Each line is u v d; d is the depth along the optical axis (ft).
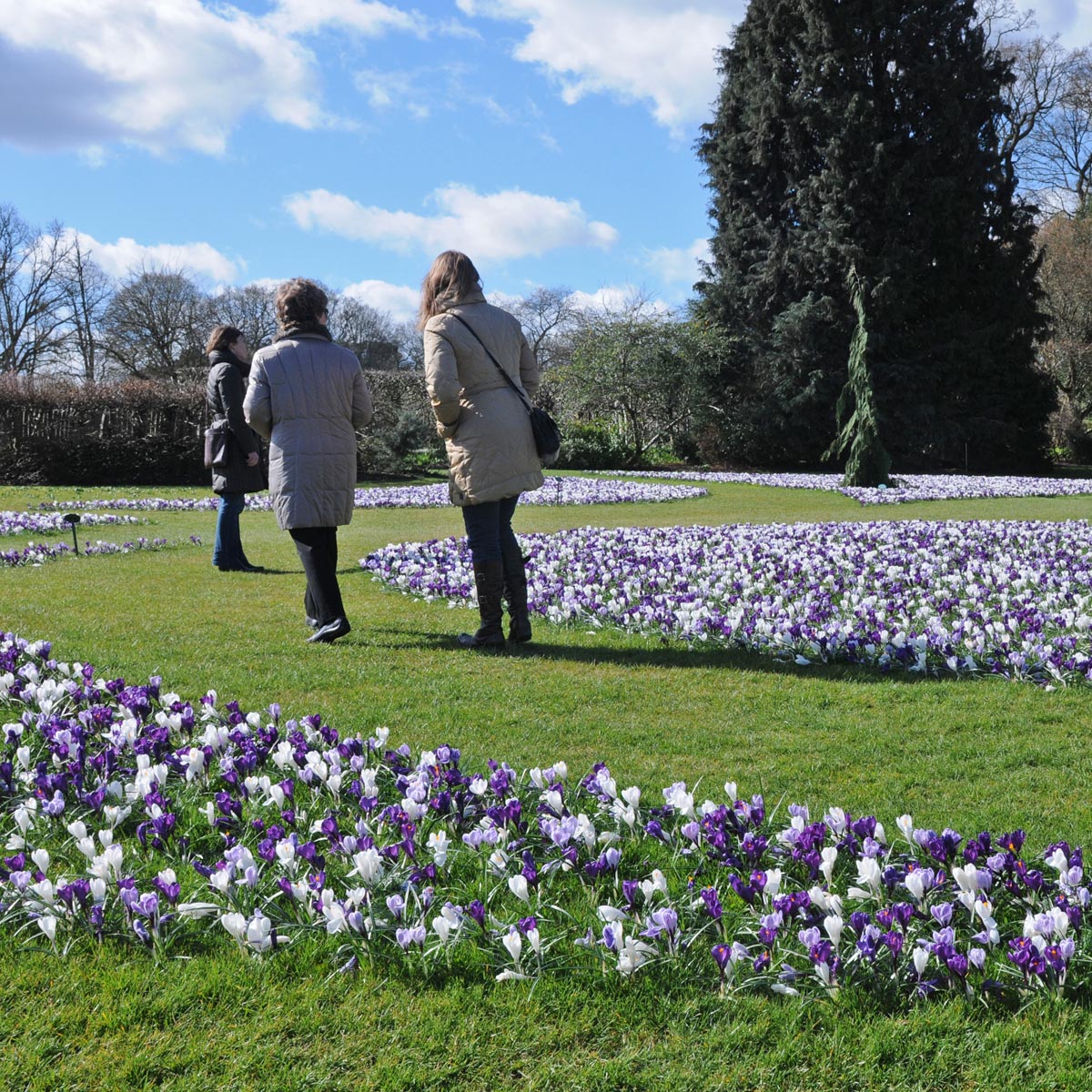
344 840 9.04
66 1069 6.30
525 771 11.07
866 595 23.57
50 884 8.07
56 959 7.57
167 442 77.25
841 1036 6.64
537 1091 6.17
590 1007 7.00
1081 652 17.15
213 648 18.51
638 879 8.96
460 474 18.56
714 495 67.05
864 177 111.75
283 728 13.30
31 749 12.18
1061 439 141.18
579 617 21.84
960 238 112.78
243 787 10.68
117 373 144.66
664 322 114.73
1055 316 136.26
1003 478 89.71
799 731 13.74
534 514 52.03
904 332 114.93
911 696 15.58
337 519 18.90
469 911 8.03
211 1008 6.97
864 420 76.89
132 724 12.03
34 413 74.74
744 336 120.47
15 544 35.70
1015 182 118.32
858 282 82.79
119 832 10.10
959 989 7.06
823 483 82.64
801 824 9.14
